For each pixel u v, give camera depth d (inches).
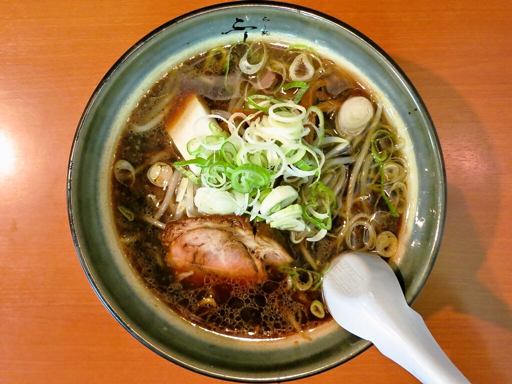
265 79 9.7
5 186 10.2
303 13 8.8
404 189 9.2
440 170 8.7
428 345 8.0
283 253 9.3
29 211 10.1
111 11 10.3
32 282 9.9
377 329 8.2
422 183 9.0
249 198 9.0
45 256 10.0
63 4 10.3
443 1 10.2
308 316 9.3
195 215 9.4
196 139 9.1
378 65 9.0
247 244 9.4
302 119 8.9
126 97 9.2
